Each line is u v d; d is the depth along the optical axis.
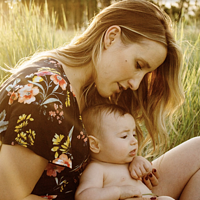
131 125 1.47
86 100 1.56
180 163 1.53
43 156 1.04
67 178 1.20
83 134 1.20
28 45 2.65
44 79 1.09
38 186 1.13
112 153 1.42
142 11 1.33
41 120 1.03
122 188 1.27
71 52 1.33
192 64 2.61
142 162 1.45
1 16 2.99
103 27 1.33
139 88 1.72
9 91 1.09
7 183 1.00
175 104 1.66
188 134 2.17
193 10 3.80
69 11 8.42
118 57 1.30
